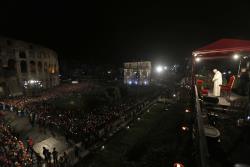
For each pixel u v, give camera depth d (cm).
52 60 5966
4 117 2503
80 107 3444
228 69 1148
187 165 895
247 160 338
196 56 927
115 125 2547
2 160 1486
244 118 496
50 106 3116
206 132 411
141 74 6369
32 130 2198
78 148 1795
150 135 2247
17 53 4262
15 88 4131
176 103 3403
